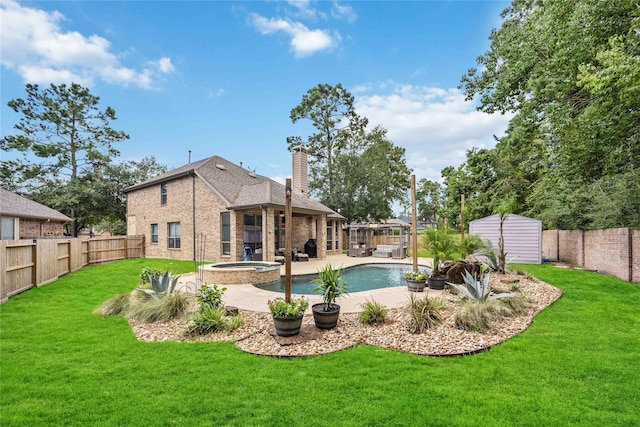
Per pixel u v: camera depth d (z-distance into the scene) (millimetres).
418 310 5570
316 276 12602
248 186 17672
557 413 2918
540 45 9555
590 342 4672
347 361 4113
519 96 11266
